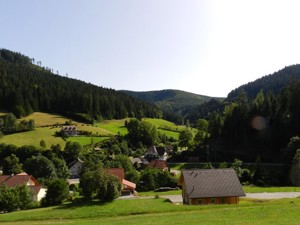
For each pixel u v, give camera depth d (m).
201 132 160.75
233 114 149.00
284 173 103.62
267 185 92.44
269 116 141.62
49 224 40.03
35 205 63.38
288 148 113.06
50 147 154.50
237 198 55.62
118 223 36.59
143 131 188.88
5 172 118.38
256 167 99.12
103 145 166.12
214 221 33.78
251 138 141.62
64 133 181.00
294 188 76.81
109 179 58.91
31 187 79.44
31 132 180.25
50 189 63.31
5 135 172.38
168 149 174.38
